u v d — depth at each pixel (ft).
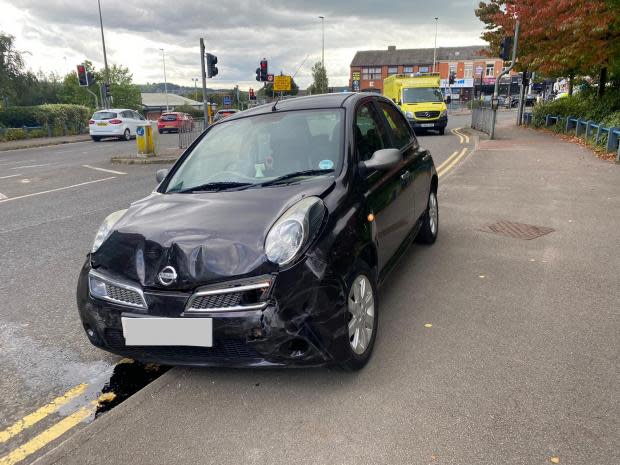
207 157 13.14
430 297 13.92
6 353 12.34
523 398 9.13
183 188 12.27
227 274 8.87
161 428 8.89
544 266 15.97
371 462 7.78
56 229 24.40
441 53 281.54
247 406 9.38
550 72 62.18
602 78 57.00
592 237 18.86
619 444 7.88
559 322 12.09
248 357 9.12
